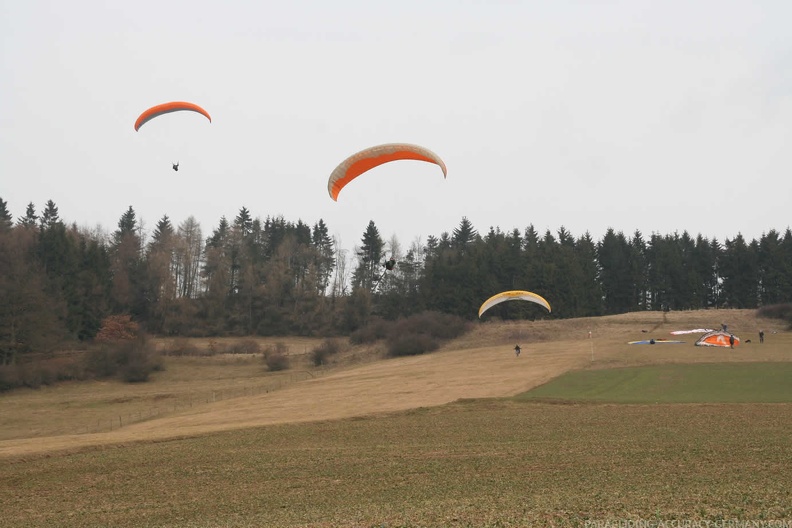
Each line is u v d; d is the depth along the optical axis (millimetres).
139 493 29047
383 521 21672
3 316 90250
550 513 21344
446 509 23000
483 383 62250
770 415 41312
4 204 182125
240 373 95500
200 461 34469
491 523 20406
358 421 45906
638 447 33469
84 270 119375
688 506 21594
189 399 74812
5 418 67688
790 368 60844
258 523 23156
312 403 57750
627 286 154750
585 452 33000
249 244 170375
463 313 126688
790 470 27156
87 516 26031
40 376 85188
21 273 102438
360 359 98875
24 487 30688
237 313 135500
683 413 43312
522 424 41875
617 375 62219
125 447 38906
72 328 108625
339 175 33000
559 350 83188
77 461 35188
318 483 29375
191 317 131750
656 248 165500
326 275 171750
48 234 120375
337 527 21312
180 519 24875
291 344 123750
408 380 68188
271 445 38156
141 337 102438
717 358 68375
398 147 32406
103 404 74500
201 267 165000
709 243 165375
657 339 87625
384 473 30625
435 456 33812
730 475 26609
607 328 102688
